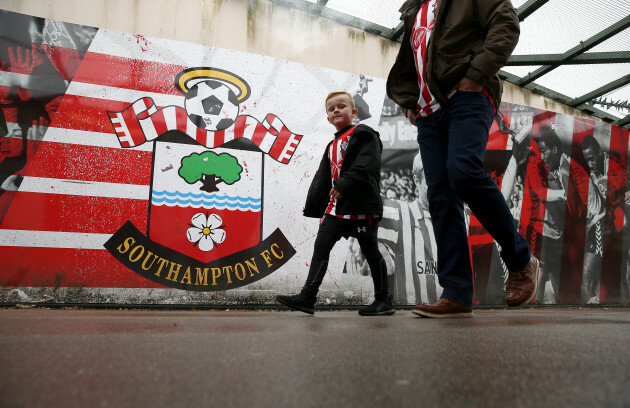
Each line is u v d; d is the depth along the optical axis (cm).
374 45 413
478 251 383
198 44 335
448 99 170
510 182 413
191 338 87
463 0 167
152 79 320
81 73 304
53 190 287
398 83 200
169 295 299
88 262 286
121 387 46
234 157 330
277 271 326
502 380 52
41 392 43
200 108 328
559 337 94
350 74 373
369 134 233
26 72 293
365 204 229
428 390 47
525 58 427
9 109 287
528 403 42
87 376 51
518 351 73
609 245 458
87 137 299
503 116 420
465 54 164
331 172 250
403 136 376
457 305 174
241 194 327
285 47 377
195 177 318
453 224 177
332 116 261
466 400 43
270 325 128
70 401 41
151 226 303
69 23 306
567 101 506
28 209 280
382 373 55
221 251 316
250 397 43
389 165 367
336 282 334
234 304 312
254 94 344
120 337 87
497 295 384
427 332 106
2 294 268
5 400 40
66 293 279
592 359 66
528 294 160
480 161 160
